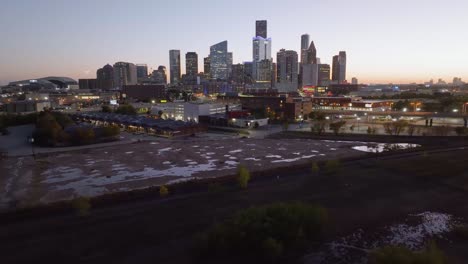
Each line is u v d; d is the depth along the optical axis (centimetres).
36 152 11056
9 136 14638
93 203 5978
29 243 4512
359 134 13825
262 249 4106
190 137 14438
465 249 4250
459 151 9844
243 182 6762
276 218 4456
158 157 10094
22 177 7950
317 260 4028
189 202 6016
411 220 5144
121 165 9081
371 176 7519
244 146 11838
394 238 4569
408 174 7612
